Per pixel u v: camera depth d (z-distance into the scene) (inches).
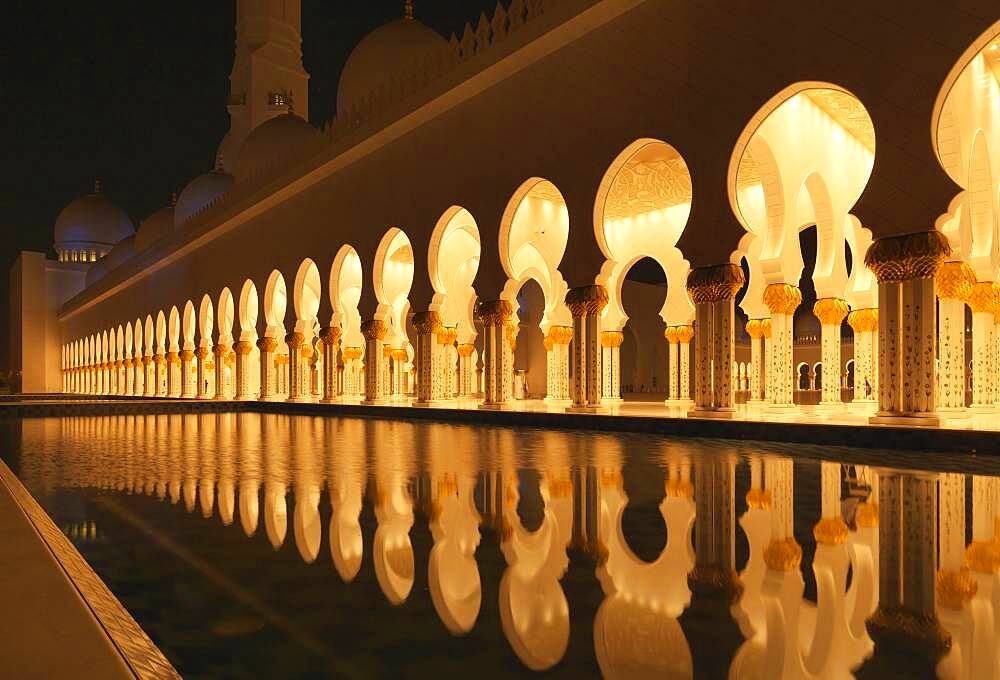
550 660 63.3
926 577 89.8
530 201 549.0
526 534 116.0
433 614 77.2
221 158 1021.8
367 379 541.0
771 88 295.7
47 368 1397.6
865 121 404.5
